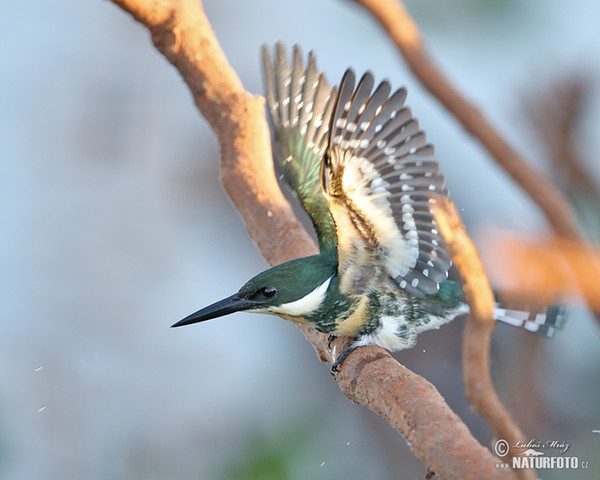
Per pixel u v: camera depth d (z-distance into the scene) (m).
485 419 3.16
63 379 11.89
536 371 8.09
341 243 7.16
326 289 7.57
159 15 7.12
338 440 10.67
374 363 5.80
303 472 10.01
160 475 11.09
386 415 5.29
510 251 3.05
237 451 10.12
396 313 7.71
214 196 13.65
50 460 11.05
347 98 5.89
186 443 11.20
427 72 3.72
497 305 7.59
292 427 10.38
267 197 7.57
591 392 8.41
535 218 3.28
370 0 3.81
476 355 3.10
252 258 13.37
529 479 3.16
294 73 8.18
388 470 10.60
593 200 4.68
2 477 10.85
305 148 8.38
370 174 6.35
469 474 4.33
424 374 10.72
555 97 5.01
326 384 11.44
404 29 3.81
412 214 6.75
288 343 12.20
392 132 6.08
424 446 4.64
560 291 3.07
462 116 3.64
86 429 11.43
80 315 12.66
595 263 3.08
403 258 7.16
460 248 3.05
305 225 11.61
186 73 7.39
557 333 8.38
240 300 7.80
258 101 7.46
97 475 11.14
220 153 7.56
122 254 13.20
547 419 8.00
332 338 7.89
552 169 4.84
